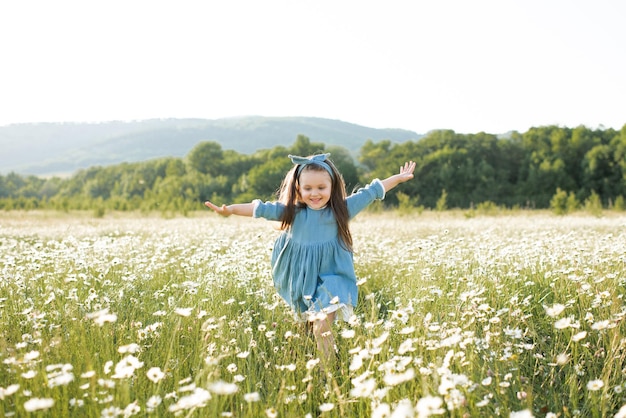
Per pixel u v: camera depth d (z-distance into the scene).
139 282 5.89
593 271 5.46
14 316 4.53
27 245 9.58
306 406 3.09
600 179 62.41
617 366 3.26
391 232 13.59
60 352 3.48
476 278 5.60
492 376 3.16
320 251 4.52
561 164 61.53
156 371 2.78
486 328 3.71
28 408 2.36
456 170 63.06
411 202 29.69
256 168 68.38
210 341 3.71
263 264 6.16
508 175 66.69
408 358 2.85
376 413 2.25
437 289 4.83
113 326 4.21
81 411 2.83
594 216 23.95
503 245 8.01
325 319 3.90
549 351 3.77
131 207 36.84
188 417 2.52
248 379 3.23
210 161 86.38
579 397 3.19
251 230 13.45
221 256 6.47
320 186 4.46
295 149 86.44
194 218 25.22
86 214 32.75
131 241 9.29
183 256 7.88
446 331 3.51
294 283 4.56
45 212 36.19
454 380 2.62
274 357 3.73
